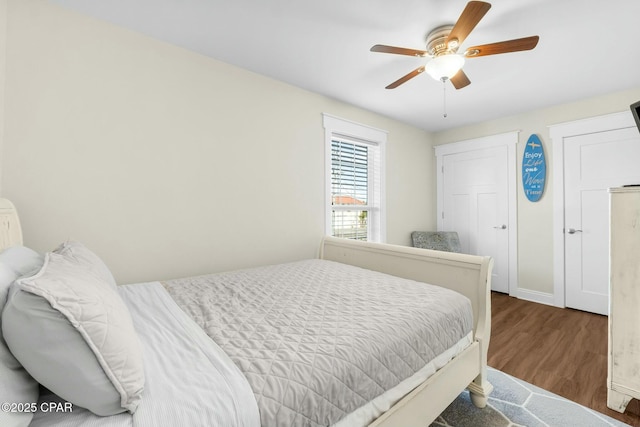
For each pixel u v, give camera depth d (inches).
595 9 65.2
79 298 26.7
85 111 68.6
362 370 37.9
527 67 92.2
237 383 31.2
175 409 27.2
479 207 152.1
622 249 62.0
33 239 62.9
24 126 61.7
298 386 32.4
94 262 44.9
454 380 53.8
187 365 34.1
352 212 133.4
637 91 107.7
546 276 130.4
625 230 61.6
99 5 65.4
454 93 113.4
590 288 119.0
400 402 42.4
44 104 63.7
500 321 111.0
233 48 82.8
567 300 124.7
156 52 78.3
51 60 64.5
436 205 169.6
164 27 73.5
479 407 63.2
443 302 56.5
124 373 26.8
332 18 69.2
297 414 30.9
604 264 115.5
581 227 120.8
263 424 28.8
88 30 68.8
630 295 60.9
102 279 39.1
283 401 30.7
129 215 74.7
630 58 86.6
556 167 126.6
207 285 67.3
